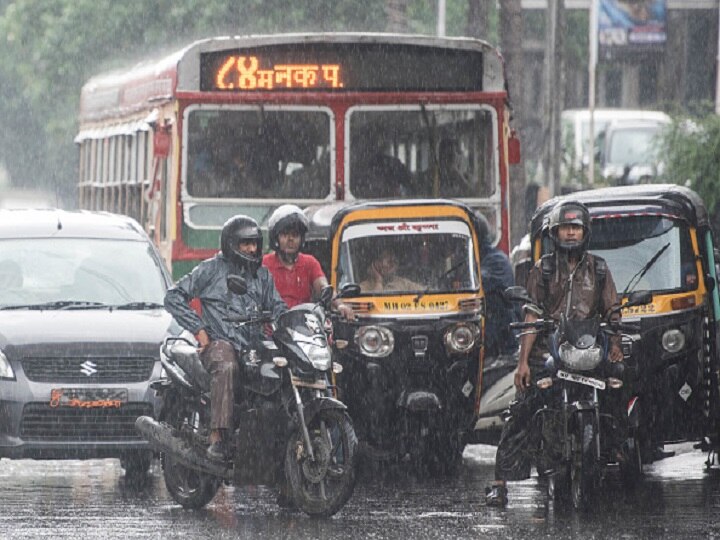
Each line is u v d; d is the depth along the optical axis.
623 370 27.75
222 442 27.48
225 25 81.75
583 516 26.92
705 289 31.56
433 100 40.06
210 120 39.72
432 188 40.09
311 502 26.83
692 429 31.41
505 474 28.36
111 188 49.53
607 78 114.12
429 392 32.09
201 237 39.62
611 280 28.02
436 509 27.98
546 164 68.12
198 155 39.66
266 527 25.78
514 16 65.25
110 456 30.70
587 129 87.94
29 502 28.91
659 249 31.67
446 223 33.16
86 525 25.94
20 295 33.00
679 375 31.16
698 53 112.62
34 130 102.88
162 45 83.12
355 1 80.75
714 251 33.31
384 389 32.38
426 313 32.44
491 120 40.19
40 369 30.59
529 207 40.44
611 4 87.25
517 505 28.47
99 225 34.91
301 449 26.80
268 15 81.06
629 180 76.12
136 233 34.91
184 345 28.42
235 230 27.97
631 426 29.89
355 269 32.88
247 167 39.78
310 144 40.00
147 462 31.59
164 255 40.56
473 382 32.66
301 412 26.73
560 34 67.44
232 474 27.44
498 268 35.12
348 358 32.38
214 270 28.05
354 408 32.59
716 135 60.09
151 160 43.06
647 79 113.56
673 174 60.53
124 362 30.77
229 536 24.75
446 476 33.12
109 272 33.66
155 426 28.12
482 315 32.72
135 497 29.83
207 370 27.64
